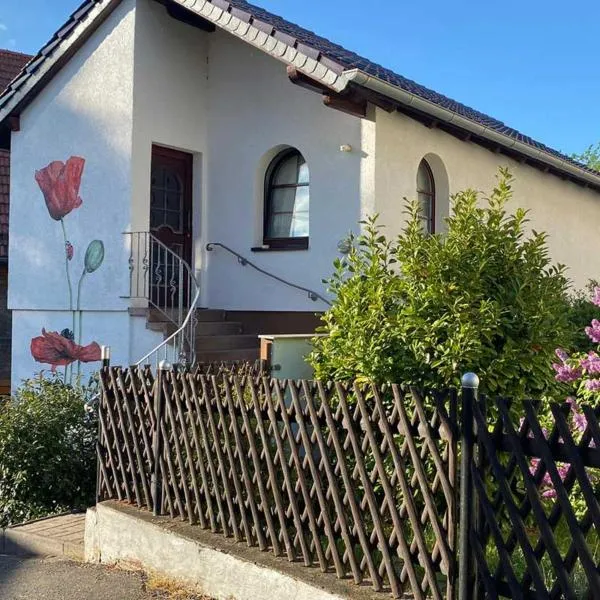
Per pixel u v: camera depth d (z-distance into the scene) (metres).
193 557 5.14
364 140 9.28
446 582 4.00
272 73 10.34
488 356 5.03
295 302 9.97
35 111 11.54
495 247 5.33
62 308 11.10
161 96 10.55
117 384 6.07
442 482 3.86
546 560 4.30
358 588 4.24
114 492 6.15
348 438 4.29
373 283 5.36
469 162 11.10
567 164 12.61
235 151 10.76
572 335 5.64
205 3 9.26
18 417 7.38
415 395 3.98
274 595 4.57
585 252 14.59
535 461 3.97
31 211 11.59
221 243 10.88
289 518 4.71
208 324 10.04
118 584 5.39
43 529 6.68
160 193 10.91
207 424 5.28
